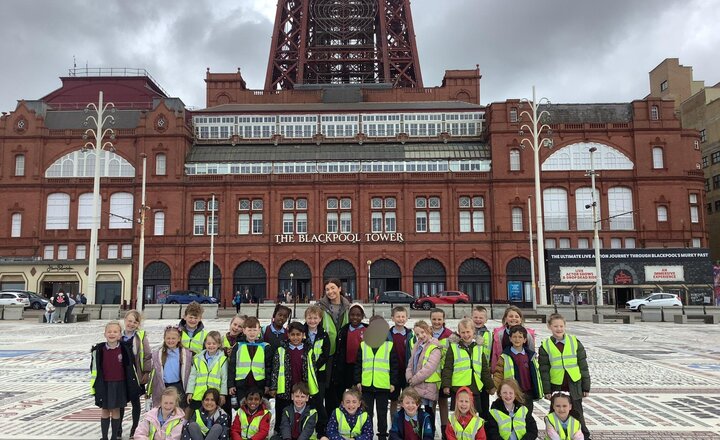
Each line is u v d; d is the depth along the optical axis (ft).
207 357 33.40
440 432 37.27
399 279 227.20
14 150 235.61
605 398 47.88
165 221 228.63
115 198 233.35
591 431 37.29
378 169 239.30
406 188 230.89
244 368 32.45
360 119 255.09
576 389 32.37
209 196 231.71
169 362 34.06
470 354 33.04
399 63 319.68
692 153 238.89
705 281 197.98
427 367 31.99
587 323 141.69
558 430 29.30
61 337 99.60
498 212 228.43
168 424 30.25
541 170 232.12
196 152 244.22
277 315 33.91
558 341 33.09
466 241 227.20
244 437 31.40
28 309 184.96
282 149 245.04
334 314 35.63
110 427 37.29
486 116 248.73
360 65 342.85
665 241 228.43
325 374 34.50
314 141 247.29
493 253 225.97
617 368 64.64
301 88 297.12
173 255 226.17
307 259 226.99
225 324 134.51
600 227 229.45
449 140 248.73
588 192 231.30
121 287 217.77
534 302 189.98
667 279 197.98
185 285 226.17
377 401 32.94
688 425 38.93
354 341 34.24
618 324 138.00
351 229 230.27
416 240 227.20
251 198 231.71
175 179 230.89
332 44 343.05
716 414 42.11
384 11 318.45
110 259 218.59
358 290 223.92
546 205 230.89
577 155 234.38
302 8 322.75
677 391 51.01
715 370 63.16
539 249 148.25
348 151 243.60
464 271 227.81
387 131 254.68
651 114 235.20
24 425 38.83
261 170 238.27
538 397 32.48
